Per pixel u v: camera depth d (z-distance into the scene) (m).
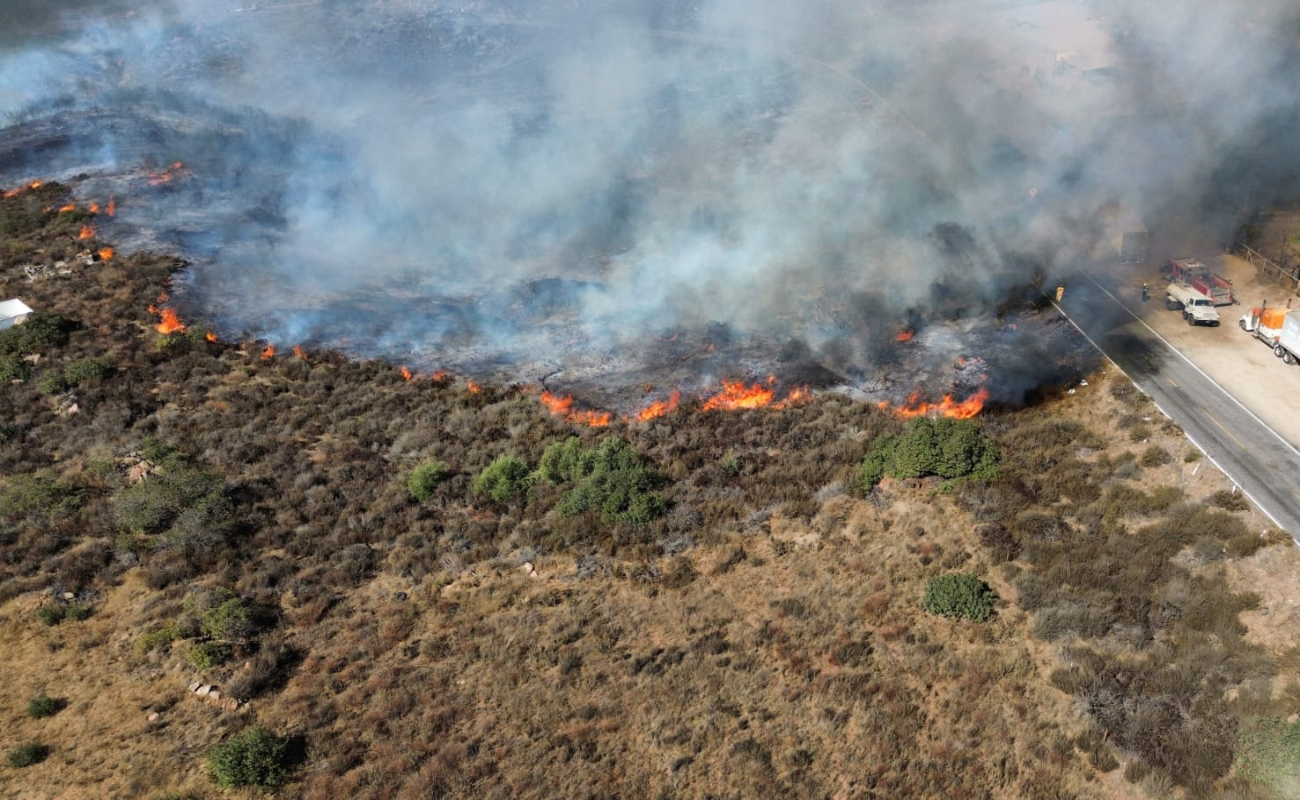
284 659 28.22
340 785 24.28
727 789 24.03
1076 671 26.67
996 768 24.41
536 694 26.81
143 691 27.11
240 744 24.66
